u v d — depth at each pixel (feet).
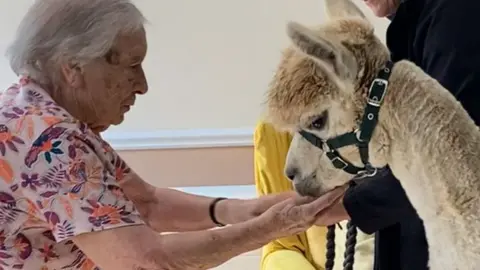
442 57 4.77
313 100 4.45
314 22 10.22
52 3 4.60
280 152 8.21
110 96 4.73
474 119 4.64
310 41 4.11
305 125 4.59
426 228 4.37
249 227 4.68
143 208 6.00
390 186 4.86
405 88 4.33
